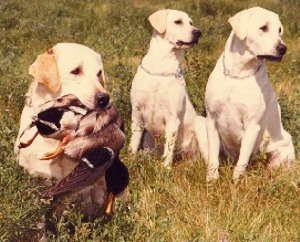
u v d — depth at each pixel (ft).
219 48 16.93
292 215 6.48
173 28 8.47
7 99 9.64
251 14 7.44
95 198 5.82
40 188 5.46
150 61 8.54
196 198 6.77
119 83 10.98
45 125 4.81
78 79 5.56
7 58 12.64
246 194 6.79
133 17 20.51
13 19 19.07
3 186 5.29
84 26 18.93
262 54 7.29
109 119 4.99
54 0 24.88
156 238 5.27
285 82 12.51
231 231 5.82
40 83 5.52
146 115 8.66
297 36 19.85
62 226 5.19
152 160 7.48
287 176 7.22
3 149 6.02
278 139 8.20
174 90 8.46
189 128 8.92
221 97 7.61
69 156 4.93
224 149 8.38
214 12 24.29
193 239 5.40
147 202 6.42
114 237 5.13
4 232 5.07
